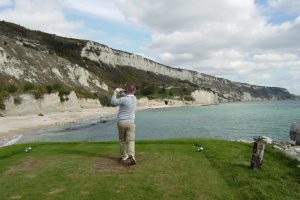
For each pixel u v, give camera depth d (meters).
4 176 9.62
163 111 120.31
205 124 66.25
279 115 92.25
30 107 75.25
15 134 44.94
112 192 8.01
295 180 9.20
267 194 7.93
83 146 14.86
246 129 55.72
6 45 110.19
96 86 146.25
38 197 7.70
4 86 83.75
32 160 11.76
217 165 10.66
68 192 8.02
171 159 11.58
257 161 10.18
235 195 7.87
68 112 86.56
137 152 12.95
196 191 8.10
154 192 8.01
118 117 10.95
